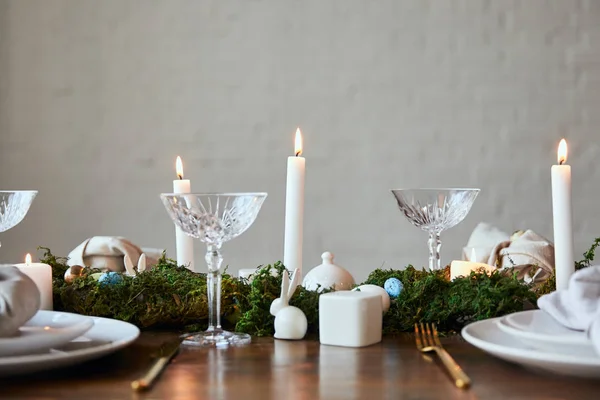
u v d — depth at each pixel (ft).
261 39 9.47
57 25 9.61
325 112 9.40
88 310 3.39
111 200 9.58
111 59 9.59
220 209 2.99
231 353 2.80
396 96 9.33
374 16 9.36
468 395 2.16
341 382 2.33
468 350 2.81
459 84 9.27
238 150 9.48
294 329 3.06
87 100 9.61
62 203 9.62
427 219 3.99
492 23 9.24
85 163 9.61
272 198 9.44
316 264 9.42
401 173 9.32
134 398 2.17
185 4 9.55
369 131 9.35
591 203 9.09
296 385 2.30
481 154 9.24
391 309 3.32
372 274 3.77
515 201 9.21
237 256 9.49
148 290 3.38
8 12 9.63
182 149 9.54
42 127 9.61
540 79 9.18
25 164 9.62
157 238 9.54
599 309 2.44
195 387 2.28
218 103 9.51
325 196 9.41
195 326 3.37
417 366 2.55
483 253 5.25
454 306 3.24
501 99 9.22
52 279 3.78
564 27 9.16
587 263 3.98
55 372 2.51
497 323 2.61
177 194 2.96
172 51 9.55
